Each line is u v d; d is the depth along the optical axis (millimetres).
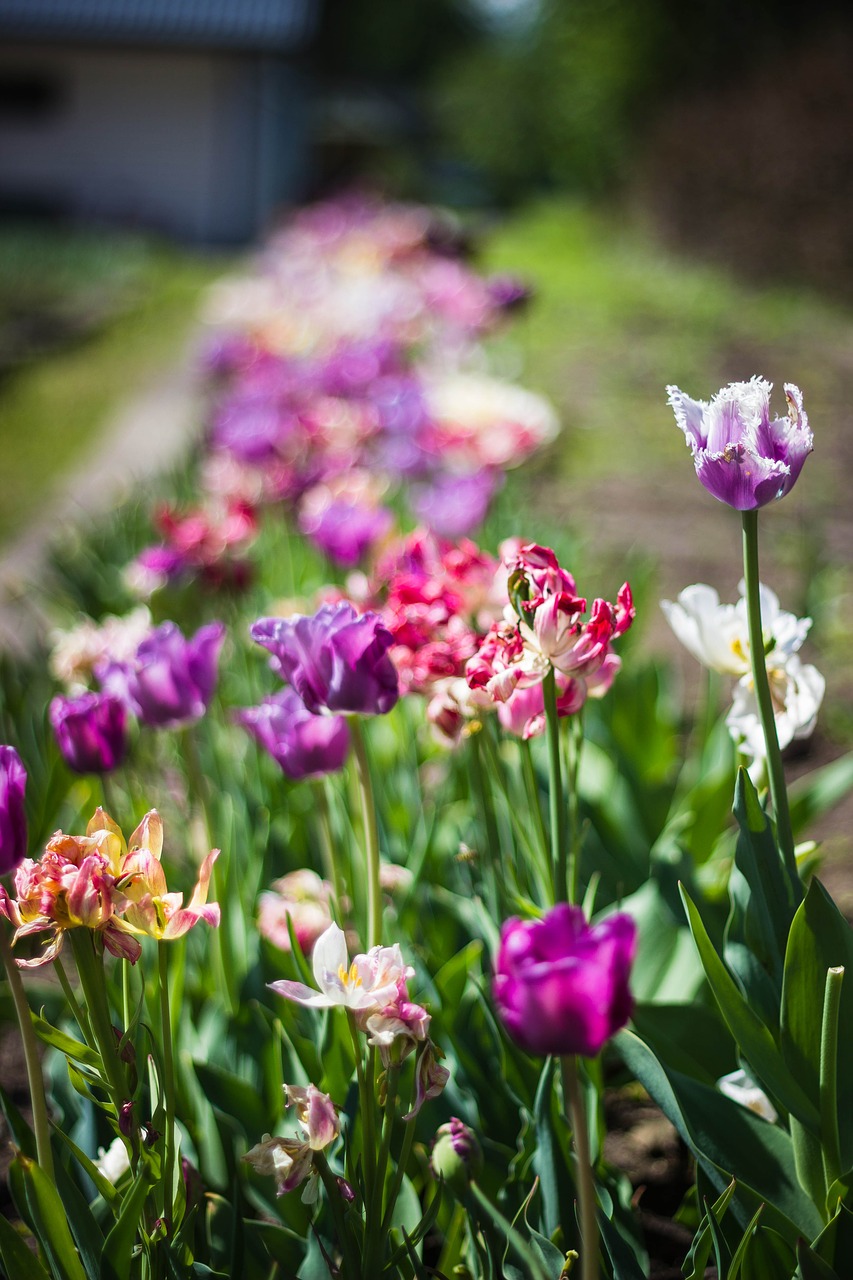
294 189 16750
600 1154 1245
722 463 1105
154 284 10484
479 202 20359
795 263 9359
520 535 2510
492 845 1317
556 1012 949
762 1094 1239
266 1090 1295
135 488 3074
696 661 2754
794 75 10094
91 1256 1115
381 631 1170
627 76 14234
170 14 13508
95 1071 1120
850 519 3818
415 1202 1184
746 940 1206
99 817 1097
